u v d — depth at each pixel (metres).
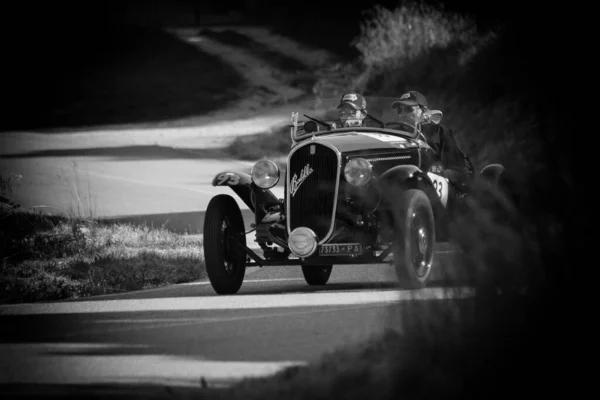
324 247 29.33
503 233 30.83
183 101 185.50
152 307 28.22
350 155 29.62
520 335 17.88
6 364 19.78
